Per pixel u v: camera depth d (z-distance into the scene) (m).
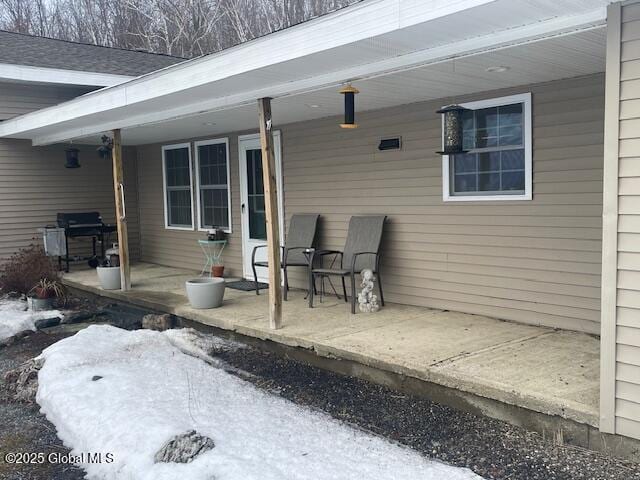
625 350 3.00
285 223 7.50
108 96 6.55
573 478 2.94
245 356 5.30
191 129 8.02
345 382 4.49
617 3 2.93
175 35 23.09
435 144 5.71
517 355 4.19
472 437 3.45
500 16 3.29
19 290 8.28
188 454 3.22
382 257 6.30
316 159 6.99
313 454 3.26
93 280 8.70
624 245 2.97
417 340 4.69
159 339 5.73
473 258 5.49
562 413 3.27
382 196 6.27
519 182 5.11
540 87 4.87
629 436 3.02
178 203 9.78
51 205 9.86
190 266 9.56
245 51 4.64
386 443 3.41
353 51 4.04
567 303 4.85
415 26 3.46
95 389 4.33
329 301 6.47
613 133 2.97
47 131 8.65
